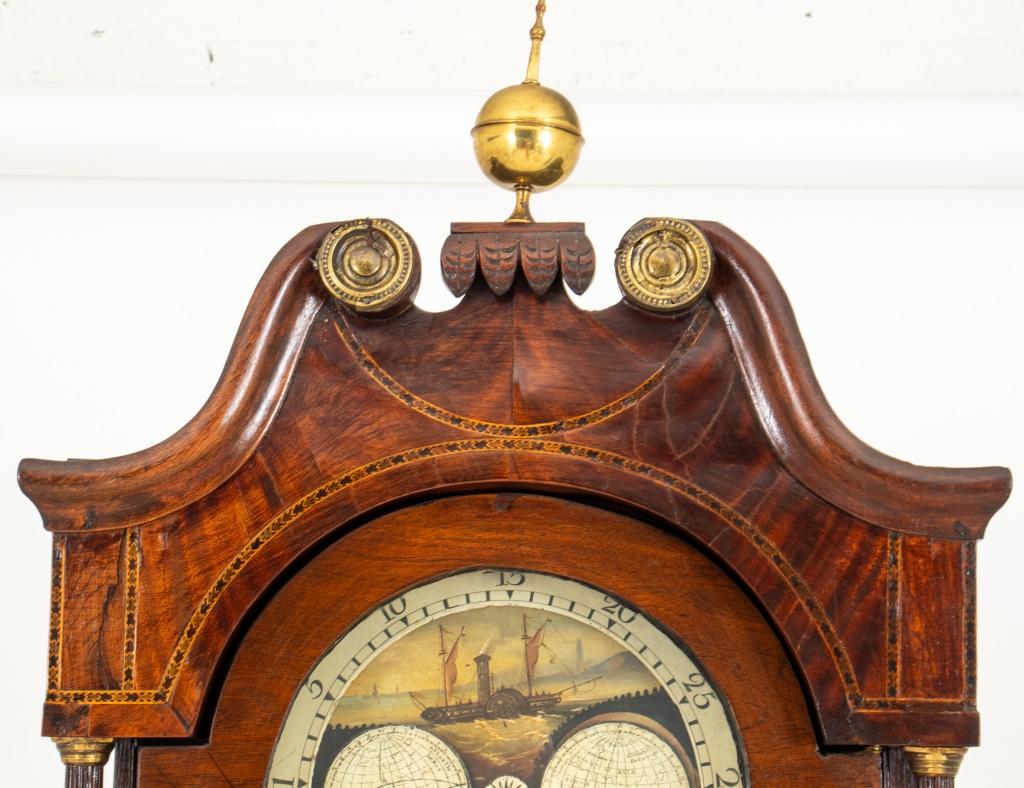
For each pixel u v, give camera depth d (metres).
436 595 1.16
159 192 1.78
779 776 1.13
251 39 1.75
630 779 1.14
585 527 1.15
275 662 1.14
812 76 1.74
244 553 1.13
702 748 1.14
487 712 1.15
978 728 1.11
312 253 1.15
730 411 1.14
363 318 1.16
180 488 1.14
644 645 1.16
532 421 1.14
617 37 1.74
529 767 1.15
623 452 1.13
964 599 1.12
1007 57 1.73
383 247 1.14
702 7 1.74
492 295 1.16
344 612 1.15
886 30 1.74
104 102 1.71
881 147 1.70
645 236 1.14
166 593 1.13
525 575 1.16
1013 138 1.70
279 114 1.71
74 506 1.13
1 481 1.75
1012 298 1.75
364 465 1.14
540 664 1.16
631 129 1.71
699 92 1.73
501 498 1.15
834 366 1.75
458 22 1.75
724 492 1.13
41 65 1.74
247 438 1.14
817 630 1.12
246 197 1.78
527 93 1.18
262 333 1.14
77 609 1.13
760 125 1.70
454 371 1.15
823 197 1.77
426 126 1.72
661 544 1.15
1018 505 1.74
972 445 1.75
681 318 1.15
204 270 1.78
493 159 1.18
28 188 1.77
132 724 1.12
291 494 1.14
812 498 1.13
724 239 1.15
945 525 1.13
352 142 1.72
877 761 1.13
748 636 1.14
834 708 1.12
